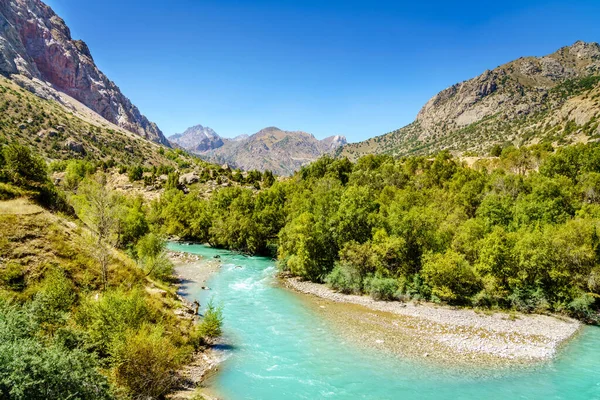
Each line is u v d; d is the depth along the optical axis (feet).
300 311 129.90
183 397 70.13
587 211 175.32
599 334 113.60
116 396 54.39
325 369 86.43
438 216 190.70
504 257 141.28
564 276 133.39
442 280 141.79
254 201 303.48
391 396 75.20
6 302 61.16
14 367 41.34
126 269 107.96
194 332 98.27
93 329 71.72
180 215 299.17
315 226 181.68
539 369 88.69
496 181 242.37
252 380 80.18
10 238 87.97
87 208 117.39
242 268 200.64
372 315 127.24
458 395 76.07
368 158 414.82
